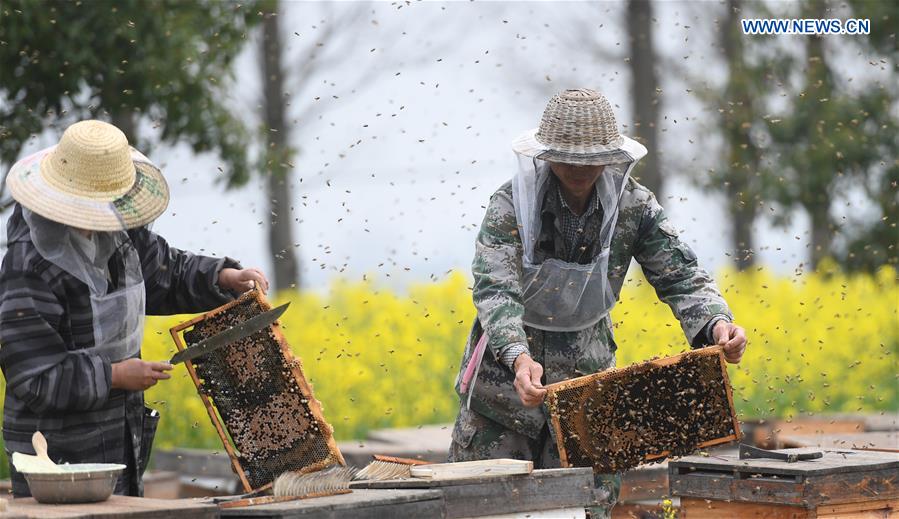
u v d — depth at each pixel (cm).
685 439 1136
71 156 1048
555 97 1190
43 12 2255
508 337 1145
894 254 4394
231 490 1920
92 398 1026
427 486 977
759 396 2869
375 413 2827
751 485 1134
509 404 1231
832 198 4544
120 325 1091
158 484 1984
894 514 1148
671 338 3111
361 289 3575
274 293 4466
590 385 1109
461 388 1260
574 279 1211
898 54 4425
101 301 1076
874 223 4534
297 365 1080
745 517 1148
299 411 1081
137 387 1048
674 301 1239
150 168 1133
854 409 2931
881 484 1134
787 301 3616
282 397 1083
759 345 3172
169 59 2469
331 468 1009
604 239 1215
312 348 3022
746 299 3684
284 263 4431
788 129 4466
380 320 3195
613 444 1125
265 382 1084
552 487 1024
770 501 1117
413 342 3155
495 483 995
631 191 1242
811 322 3384
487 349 1232
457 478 983
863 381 3120
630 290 3916
